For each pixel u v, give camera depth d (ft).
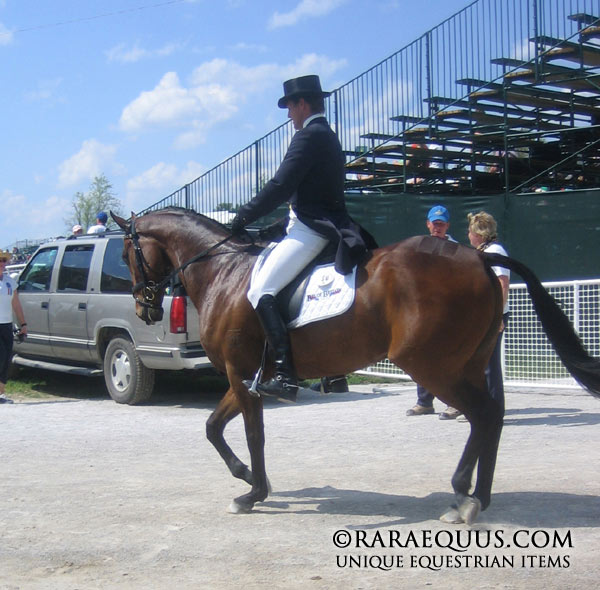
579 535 16.22
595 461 22.63
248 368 18.66
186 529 17.17
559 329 17.21
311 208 17.97
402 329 16.61
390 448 25.27
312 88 18.42
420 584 13.96
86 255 37.06
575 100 53.21
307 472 22.34
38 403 36.22
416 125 52.60
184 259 20.33
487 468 17.26
